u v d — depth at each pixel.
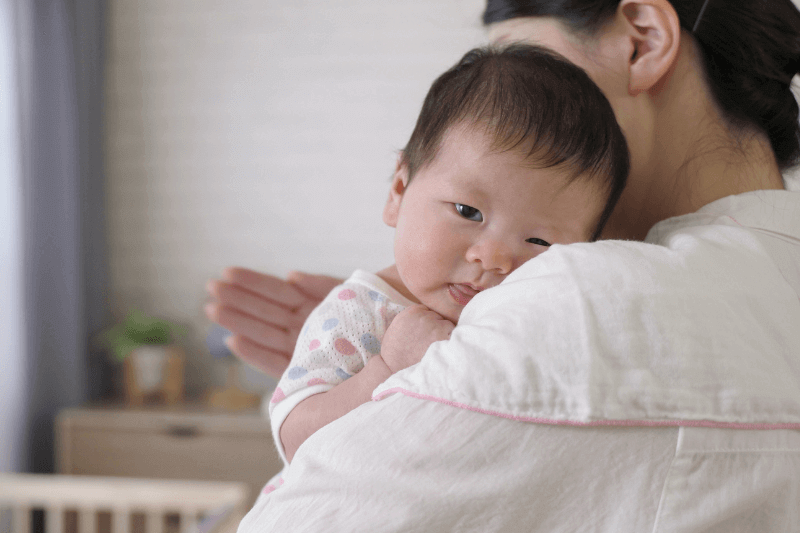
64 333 2.78
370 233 3.04
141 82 3.14
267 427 2.64
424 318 0.57
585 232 0.63
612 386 0.42
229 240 3.12
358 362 0.61
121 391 3.12
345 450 0.45
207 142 3.12
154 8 3.12
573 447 0.42
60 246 2.77
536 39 0.73
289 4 3.06
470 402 0.43
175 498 1.98
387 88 3.03
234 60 3.09
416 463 0.43
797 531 0.44
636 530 0.41
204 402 2.95
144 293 3.17
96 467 2.67
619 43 0.67
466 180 0.60
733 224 0.57
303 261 3.08
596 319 0.43
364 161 3.04
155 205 3.15
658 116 0.67
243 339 0.91
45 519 2.50
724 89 0.63
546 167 0.60
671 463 0.42
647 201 0.70
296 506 0.45
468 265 0.61
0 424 2.56
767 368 0.44
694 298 0.45
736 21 0.62
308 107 3.07
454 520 0.42
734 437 0.43
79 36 2.89
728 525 0.43
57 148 2.75
